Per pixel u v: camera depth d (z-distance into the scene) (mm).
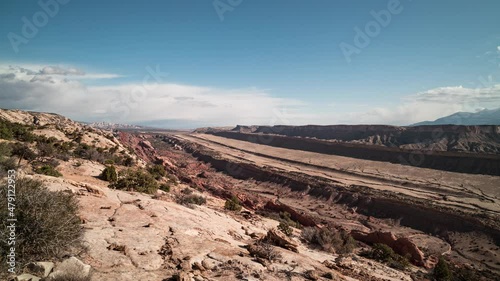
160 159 92000
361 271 15586
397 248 33781
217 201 39406
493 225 54000
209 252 9992
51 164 29891
